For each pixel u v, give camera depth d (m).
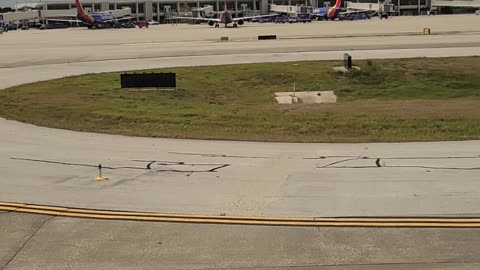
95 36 108.31
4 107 28.41
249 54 58.66
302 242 9.12
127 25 164.25
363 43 67.06
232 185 12.91
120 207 11.20
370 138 19.19
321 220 10.20
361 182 12.98
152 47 71.69
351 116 24.48
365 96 38.00
